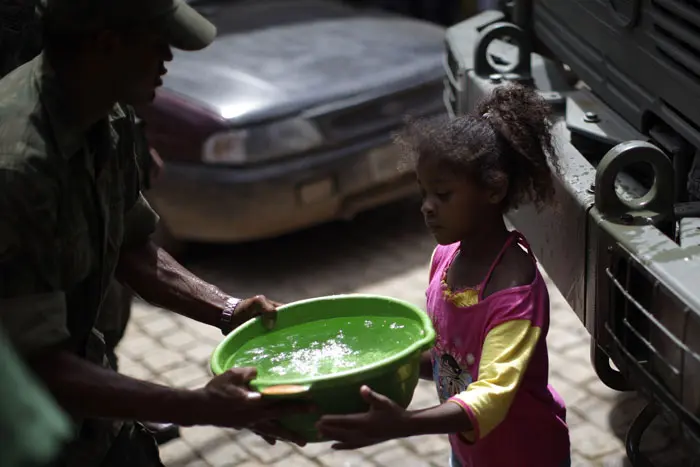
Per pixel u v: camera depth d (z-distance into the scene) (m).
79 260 2.12
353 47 5.45
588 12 3.53
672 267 2.27
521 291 2.12
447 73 4.46
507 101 2.21
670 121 2.96
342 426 1.92
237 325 2.50
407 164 2.31
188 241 5.27
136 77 2.02
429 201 2.17
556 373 4.00
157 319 4.70
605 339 2.61
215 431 3.79
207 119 4.62
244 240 4.82
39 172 1.95
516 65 3.91
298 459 3.59
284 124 4.66
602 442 3.54
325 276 5.07
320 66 5.16
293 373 2.17
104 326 3.11
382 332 2.31
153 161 3.87
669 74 2.91
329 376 1.93
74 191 2.07
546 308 2.15
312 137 4.74
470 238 2.23
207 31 2.08
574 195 2.71
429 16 8.02
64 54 1.99
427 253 5.27
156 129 4.79
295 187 4.71
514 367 2.05
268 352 2.29
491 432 2.24
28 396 1.51
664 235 2.43
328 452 3.62
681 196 3.04
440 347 2.29
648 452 3.46
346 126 4.86
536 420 2.24
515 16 4.34
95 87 2.01
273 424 2.04
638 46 3.12
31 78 2.03
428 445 3.63
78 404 1.98
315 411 1.96
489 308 2.13
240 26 5.86
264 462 3.59
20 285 1.96
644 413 2.92
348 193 4.92
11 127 1.97
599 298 2.59
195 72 5.04
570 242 2.78
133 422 2.57
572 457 3.46
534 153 2.20
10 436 1.48
